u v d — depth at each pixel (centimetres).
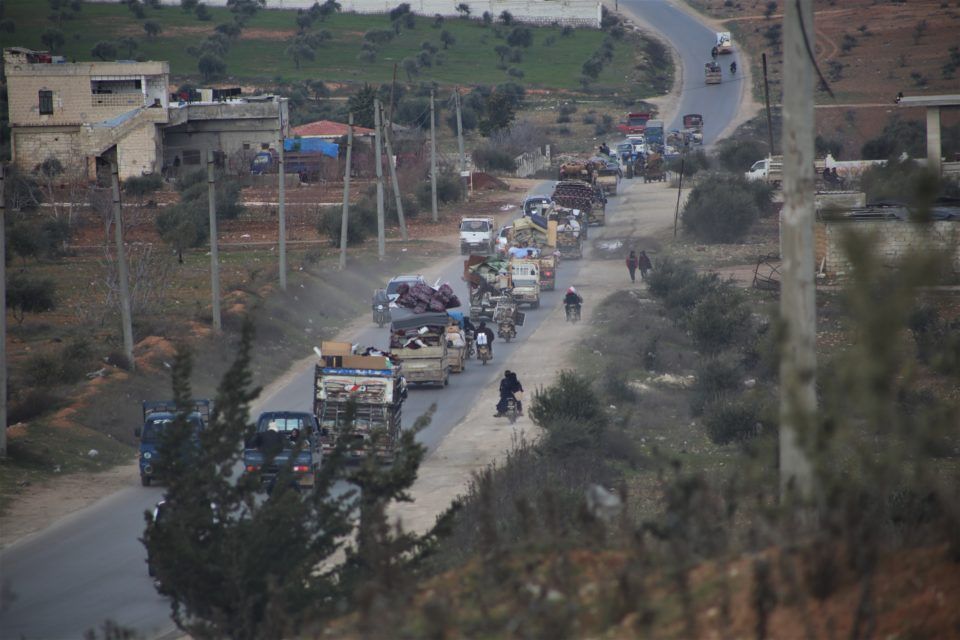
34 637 7069
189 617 5578
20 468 11981
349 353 12950
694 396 14950
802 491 4119
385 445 11631
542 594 3322
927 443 3375
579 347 18262
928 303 16375
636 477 10850
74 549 9350
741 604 3198
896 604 3203
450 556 5756
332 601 5262
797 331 4609
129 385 15275
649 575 3553
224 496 5809
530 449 11419
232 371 5922
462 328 18088
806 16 4706
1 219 12481
